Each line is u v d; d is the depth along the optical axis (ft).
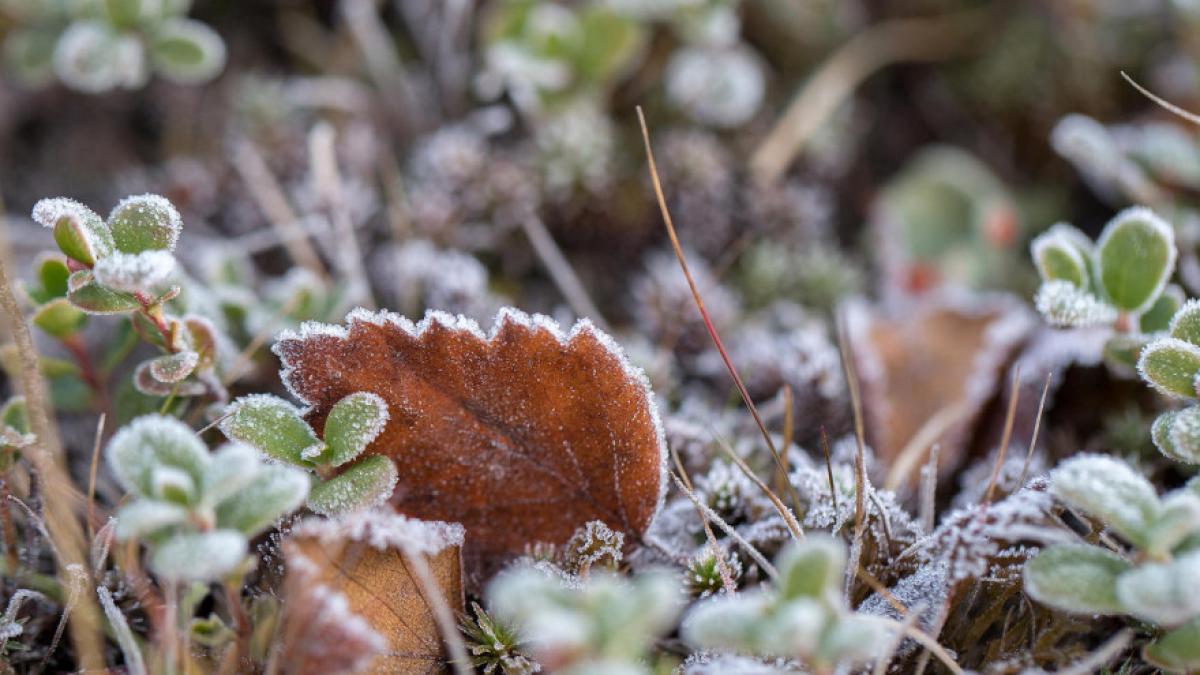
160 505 0.87
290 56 1.32
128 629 0.93
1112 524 0.88
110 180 1.24
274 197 1.20
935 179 1.26
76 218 0.93
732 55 1.26
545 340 0.95
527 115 1.24
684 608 0.98
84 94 1.26
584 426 0.97
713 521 1.01
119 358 1.04
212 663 0.94
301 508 0.97
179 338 0.97
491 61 1.22
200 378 1.00
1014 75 1.30
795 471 1.04
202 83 1.28
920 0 1.35
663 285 1.16
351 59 1.29
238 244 1.19
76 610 0.94
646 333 1.16
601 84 1.23
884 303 1.22
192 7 1.30
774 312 1.19
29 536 0.98
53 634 0.98
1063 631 0.95
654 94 1.26
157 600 0.95
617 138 1.24
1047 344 1.11
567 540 0.99
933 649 0.92
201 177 1.21
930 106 1.34
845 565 0.97
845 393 1.09
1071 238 1.03
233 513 0.89
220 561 0.87
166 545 0.87
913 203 1.26
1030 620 0.96
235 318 1.08
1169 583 0.87
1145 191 1.15
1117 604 0.89
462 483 0.97
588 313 1.15
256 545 0.99
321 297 1.10
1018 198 1.28
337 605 0.90
